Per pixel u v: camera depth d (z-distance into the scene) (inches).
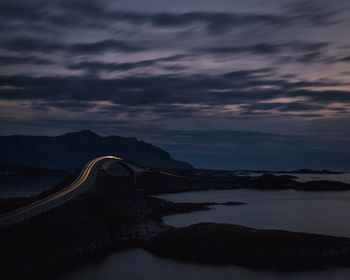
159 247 3976.4
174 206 7209.6
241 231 4037.9
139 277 3206.2
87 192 5452.8
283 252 3686.0
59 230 3784.5
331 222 5890.8
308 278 3230.8
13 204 4955.7
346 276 3265.3
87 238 3971.5
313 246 3750.0
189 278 3201.3
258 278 3223.4
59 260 3435.0
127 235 4328.3
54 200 4672.7
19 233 3361.2
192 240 3939.5
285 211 7126.0
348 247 3769.7
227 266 3499.0
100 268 3373.5
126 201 6240.2
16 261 3053.6
